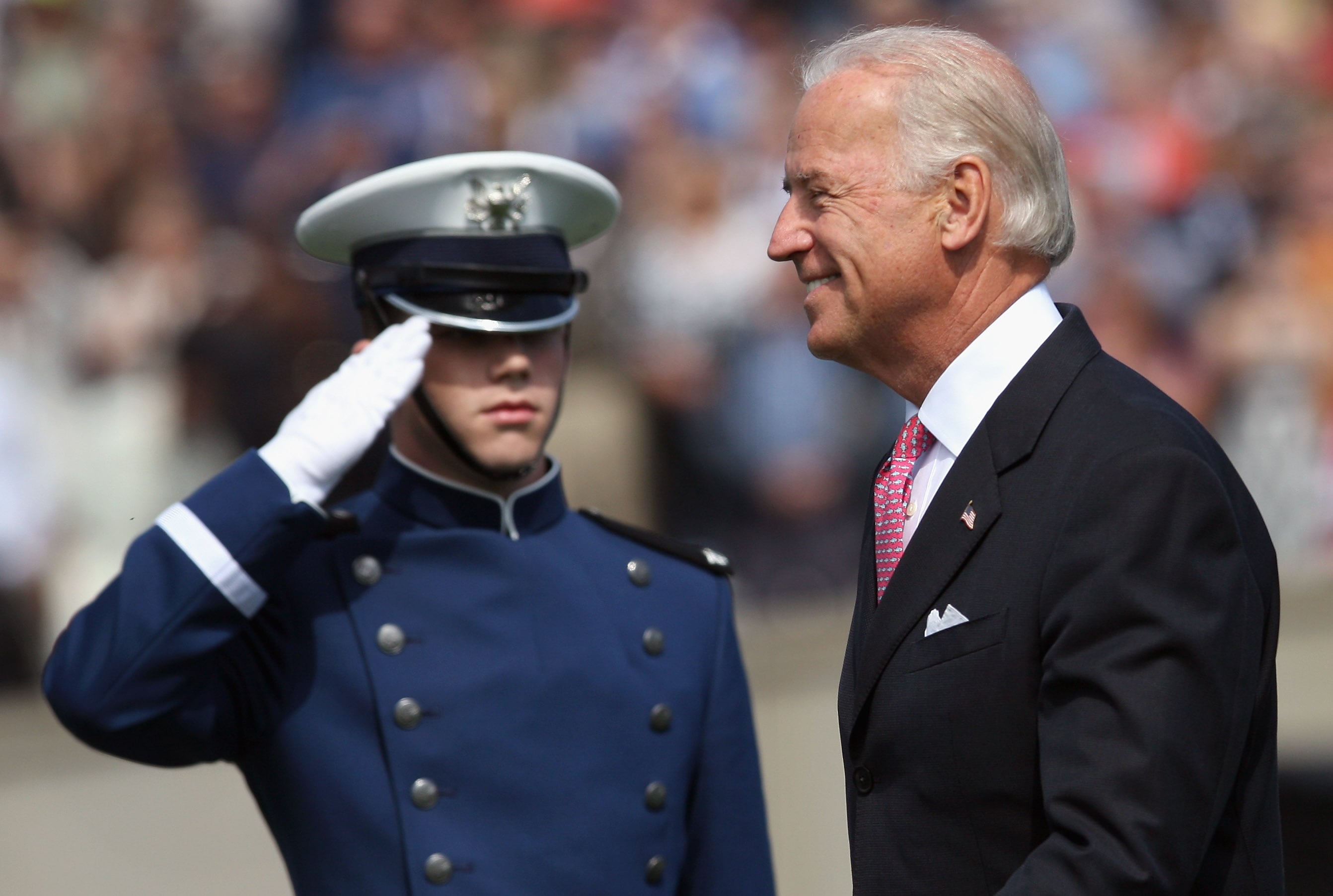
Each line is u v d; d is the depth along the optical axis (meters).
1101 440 7.12
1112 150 28.03
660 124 25.70
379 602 9.34
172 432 21.59
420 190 9.57
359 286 9.75
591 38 25.98
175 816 16.62
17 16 23.30
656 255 24.23
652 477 23.42
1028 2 28.53
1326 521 26.92
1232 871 7.07
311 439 8.95
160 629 8.55
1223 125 28.91
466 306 9.35
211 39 24.08
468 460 9.46
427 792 9.02
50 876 16.19
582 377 23.09
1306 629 22.83
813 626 22.11
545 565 9.69
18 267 21.50
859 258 7.59
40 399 20.94
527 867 9.05
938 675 7.27
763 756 19.30
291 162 23.86
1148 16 29.16
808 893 19.06
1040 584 7.06
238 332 22.23
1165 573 6.74
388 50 24.91
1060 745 6.79
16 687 19.61
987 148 7.43
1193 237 28.03
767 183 25.58
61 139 22.83
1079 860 6.57
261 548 8.70
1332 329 28.11
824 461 24.12
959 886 7.23
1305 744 21.20
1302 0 30.12
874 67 7.66
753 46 26.83
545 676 9.40
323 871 9.03
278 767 9.14
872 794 7.57
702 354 23.81
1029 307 7.64
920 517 7.87
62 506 20.72
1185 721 6.60
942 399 7.71
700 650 10.08
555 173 9.76
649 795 9.45
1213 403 27.36
